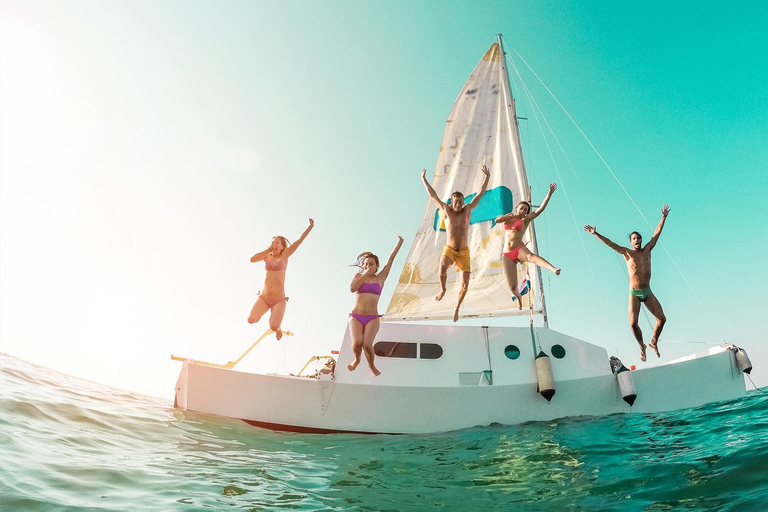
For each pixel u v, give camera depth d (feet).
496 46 63.77
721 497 18.45
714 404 39.58
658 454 25.98
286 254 37.17
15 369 47.39
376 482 24.39
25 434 25.00
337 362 40.47
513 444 32.24
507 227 42.47
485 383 40.47
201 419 37.40
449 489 23.11
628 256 39.42
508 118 58.70
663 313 39.19
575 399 39.86
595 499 20.33
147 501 18.52
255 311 36.06
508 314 51.24
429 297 55.52
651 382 40.55
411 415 37.99
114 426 31.40
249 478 23.72
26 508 15.94
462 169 60.34
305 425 37.83
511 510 19.84
